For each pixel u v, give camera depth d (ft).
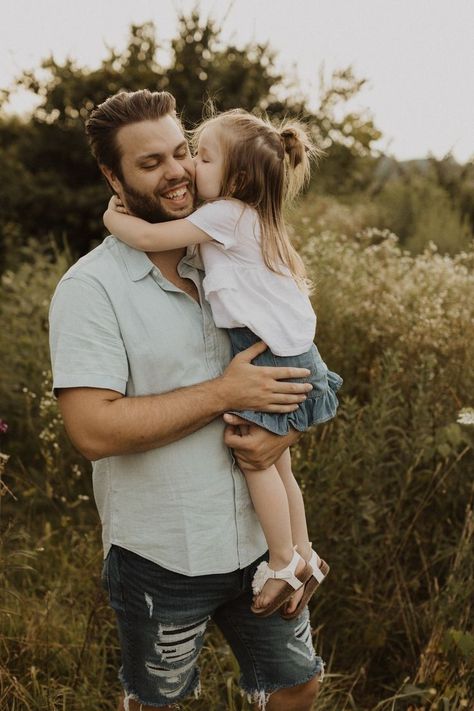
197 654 6.36
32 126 26.14
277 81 26.66
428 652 7.95
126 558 5.98
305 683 6.62
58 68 25.53
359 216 24.47
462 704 7.08
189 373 5.82
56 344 5.57
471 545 8.66
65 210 25.35
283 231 6.52
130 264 5.75
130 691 6.42
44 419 12.55
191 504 5.79
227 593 6.15
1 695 7.73
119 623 6.29
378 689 8.71
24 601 9.05
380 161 30.55
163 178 5.77
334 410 6.70
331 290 12.56
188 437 5.81
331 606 9.29
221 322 5.94
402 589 9.36
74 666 8.34
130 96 5.77
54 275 15.78
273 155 6.30
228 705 7.81
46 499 11.81
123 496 5.86
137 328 5.63
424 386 10.22
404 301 12.64
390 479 9.44
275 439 5.98
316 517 9.16
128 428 5.42
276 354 6.08
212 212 6.02
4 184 24.99
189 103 24.89
